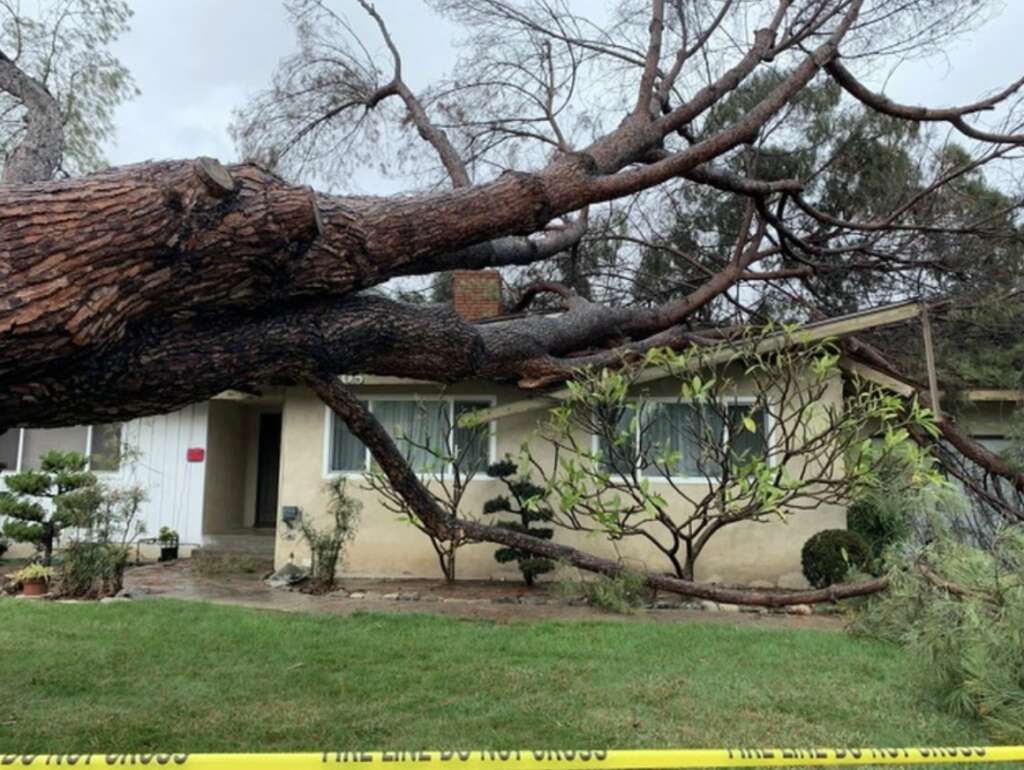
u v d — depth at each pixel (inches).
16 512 362.9
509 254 290.8
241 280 118.4
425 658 213.0
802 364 327.9
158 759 62.3
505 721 159.3
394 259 147.6
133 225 103.2
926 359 363.3
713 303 589.0
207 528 488.4
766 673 198.7
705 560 374.6
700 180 353.4
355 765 64.6
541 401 366.3
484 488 396.5
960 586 184.7
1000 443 438.0
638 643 232.7
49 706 167.9
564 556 320.8
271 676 193.2
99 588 319.9
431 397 408.5
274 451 554.3
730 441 316.2
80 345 98.3
